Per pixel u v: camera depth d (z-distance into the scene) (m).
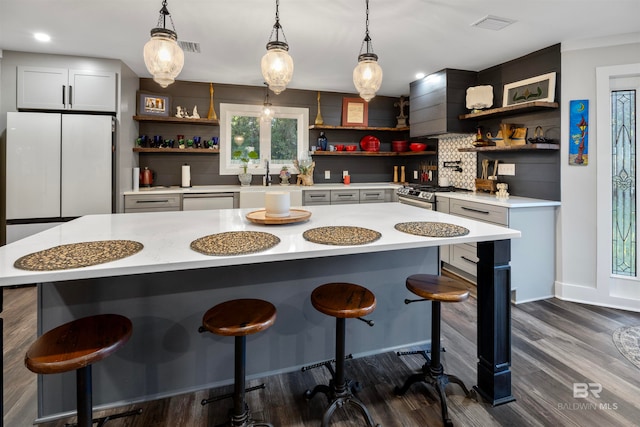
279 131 4.96
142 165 4.38
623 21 2.66
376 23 2.72
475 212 3.38
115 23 2.76
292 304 1.99
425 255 2.28
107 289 1.67
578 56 3.04
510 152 3.66
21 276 1.06
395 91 5.04
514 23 2.71
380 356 2.21
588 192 3.04
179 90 4.45
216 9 2.49
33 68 3.41
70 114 3.50
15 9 2.54
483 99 3.65
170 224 1.92
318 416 1.69
